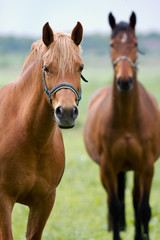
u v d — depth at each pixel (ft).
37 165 24.25
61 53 22.27
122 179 40.78
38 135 23.80
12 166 23.80
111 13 40.22
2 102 25.50
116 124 36.86
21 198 24.94
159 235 38.09
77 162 70.95
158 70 354.54
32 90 24.22
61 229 39.32
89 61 425.28
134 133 36.81
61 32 23.84
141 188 37.58
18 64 328.08
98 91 48.75
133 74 36.91
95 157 41.93
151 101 39.81
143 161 37.19
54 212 45.34
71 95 22.02
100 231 39.65
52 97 22.50
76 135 102.12
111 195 37.76
